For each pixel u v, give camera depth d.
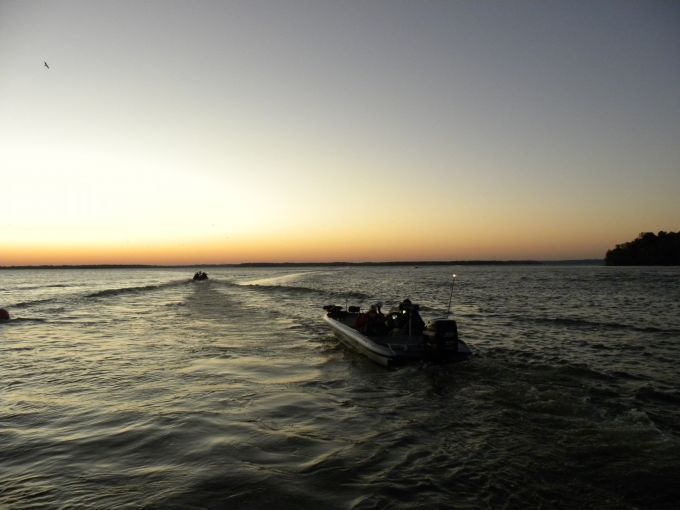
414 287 44.69
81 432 6.15
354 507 4.14
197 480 4.65
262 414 6.92
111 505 4.16
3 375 9.56
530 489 4.50
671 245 104.00
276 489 4.46
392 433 6.10
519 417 6.66
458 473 4.86
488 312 20.84
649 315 19.27
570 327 15.84
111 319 19.67
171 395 7.93
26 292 44.84
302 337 14.37
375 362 10.27
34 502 4.24
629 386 8.25
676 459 5.11
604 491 4.45
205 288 46.81
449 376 9.00
